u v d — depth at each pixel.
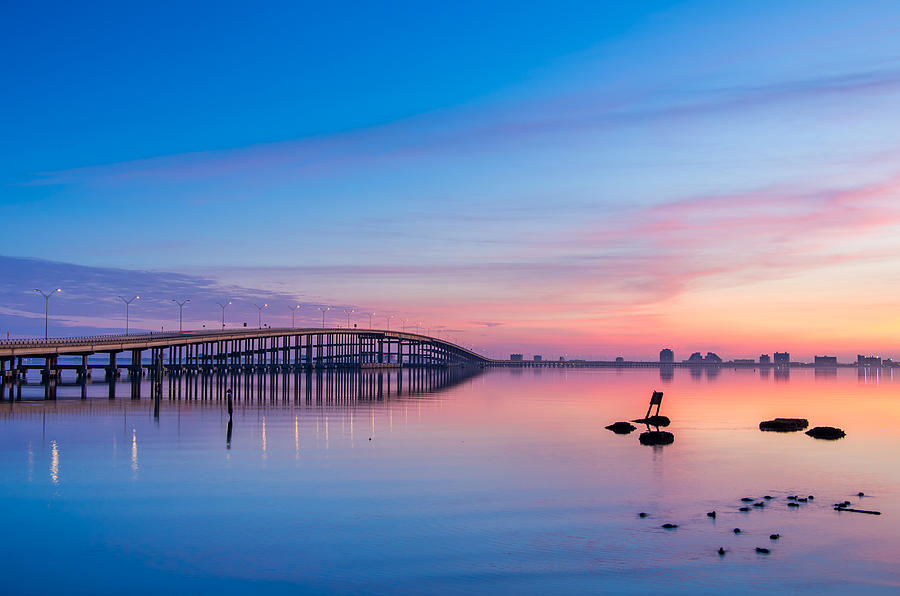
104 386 148.50
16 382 151.00
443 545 29.75
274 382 179.88
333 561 27.75
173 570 26.72
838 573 26.69
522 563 27.61
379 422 74.94
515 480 42.59
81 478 42.25
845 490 40.28
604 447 56.59
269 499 37.22
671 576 26.33
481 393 138.62
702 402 117.00
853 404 114.69
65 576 26.11
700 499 37.84
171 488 39.69
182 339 194.00
